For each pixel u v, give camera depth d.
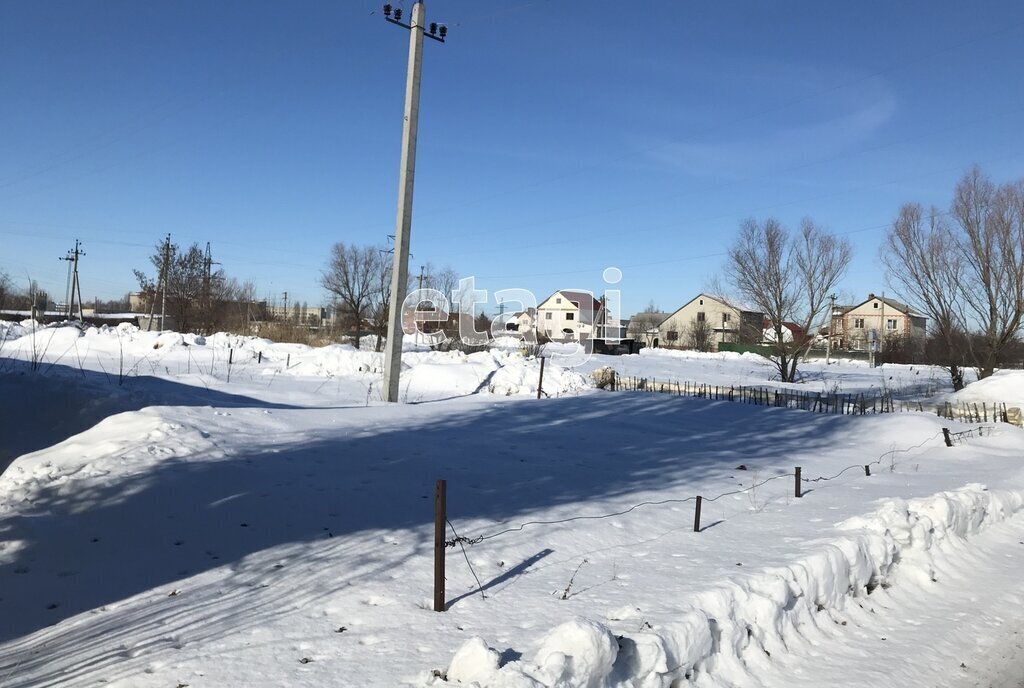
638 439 14.76
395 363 16.88
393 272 16.95
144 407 11.27
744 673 5.04
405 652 4.49
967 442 17.27
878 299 84.56
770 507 9.62
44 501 7.30
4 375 11.34
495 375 22.33
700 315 90.69
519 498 8.95
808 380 42.72
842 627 6.26
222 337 34.88
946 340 34.28
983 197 32.22
